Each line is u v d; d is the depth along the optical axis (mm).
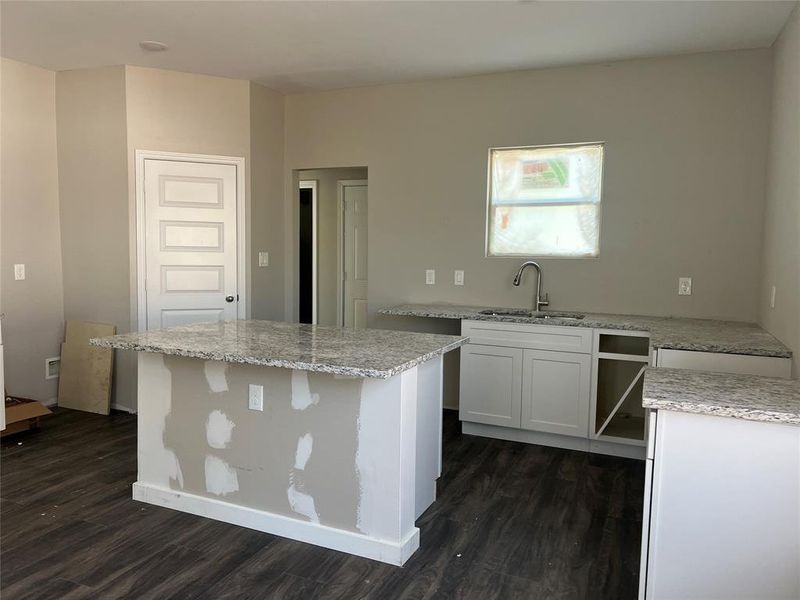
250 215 4824
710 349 2918
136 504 3021
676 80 3967
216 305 4777
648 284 4133
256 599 2238
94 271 4605
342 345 2705
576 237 4395
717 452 1867
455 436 4180
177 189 4594
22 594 2252
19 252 4414
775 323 3215
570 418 3863
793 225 2854
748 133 3822
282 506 2723
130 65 4359
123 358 4586
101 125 4465
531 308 4469
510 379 4004
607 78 4137
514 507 3057
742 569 1879
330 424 2580
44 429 4191
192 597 2248
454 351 4809
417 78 4605
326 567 2467
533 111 4359
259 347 2637
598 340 3762
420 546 2648
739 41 3643
